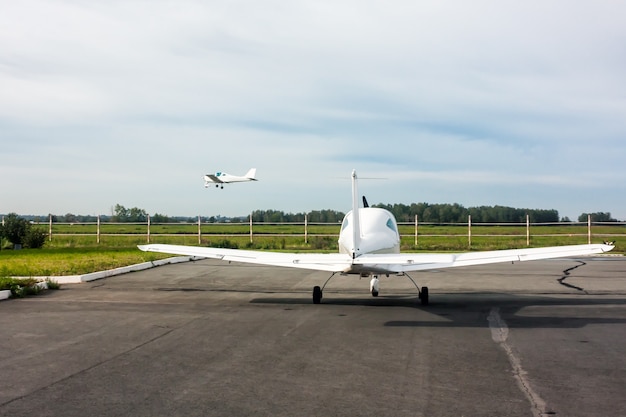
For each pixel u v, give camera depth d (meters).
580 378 7.24
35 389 6.75
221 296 15.31
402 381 7.10
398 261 11.82
